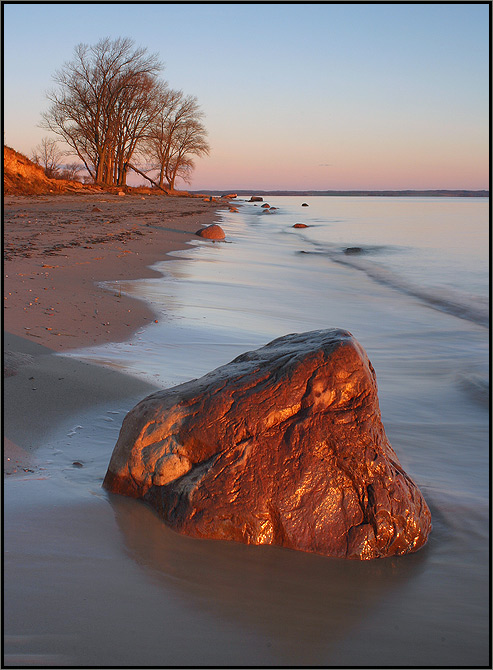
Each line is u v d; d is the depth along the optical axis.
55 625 2.95
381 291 16.88
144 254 18.52
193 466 4.04
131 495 4.21
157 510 4.03
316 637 3.02
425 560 3.82
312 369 4.06
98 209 35.50
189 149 88.19
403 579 3.59
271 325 10.82
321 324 11.57
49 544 3.61
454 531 4.19
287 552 3.73
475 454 5.58
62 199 46.00
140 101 67.88
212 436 3.99
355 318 12.60
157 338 8.91
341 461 3.88
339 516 3.81
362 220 59.44
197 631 2.99
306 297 14.67
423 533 3.97
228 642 2.94
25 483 4.34
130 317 9.95
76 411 5.68
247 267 19.20
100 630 2.95
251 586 3.38
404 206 113.88
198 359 7.95
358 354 4.12
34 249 16.22
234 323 10.55
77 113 64.19
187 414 4.12
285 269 20.03
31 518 3.87
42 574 3.33
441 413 6.74
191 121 86.81
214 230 28.12
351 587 3.46
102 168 66.81
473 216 69.94
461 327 12.05
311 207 102.44
